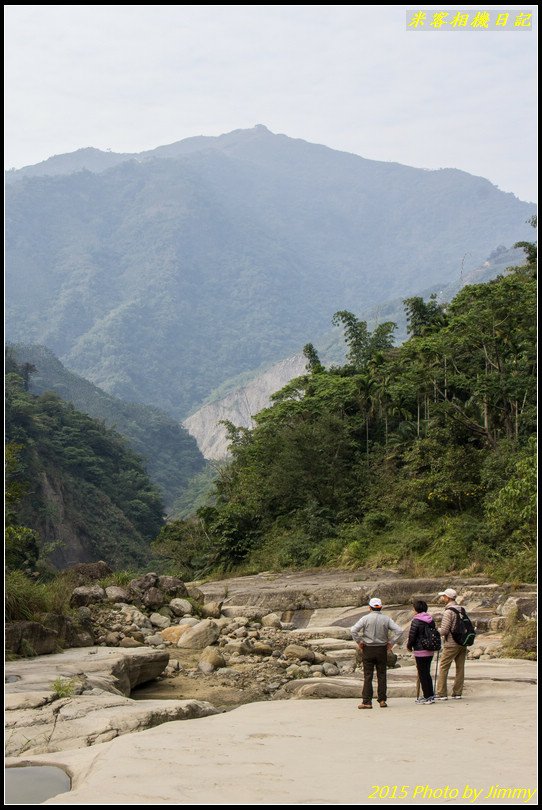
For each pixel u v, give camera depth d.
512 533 37.59
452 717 12.01
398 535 45.66
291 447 56.19
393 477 52.09
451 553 39.84
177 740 10.37
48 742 11.12
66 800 7.33
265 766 8.67
